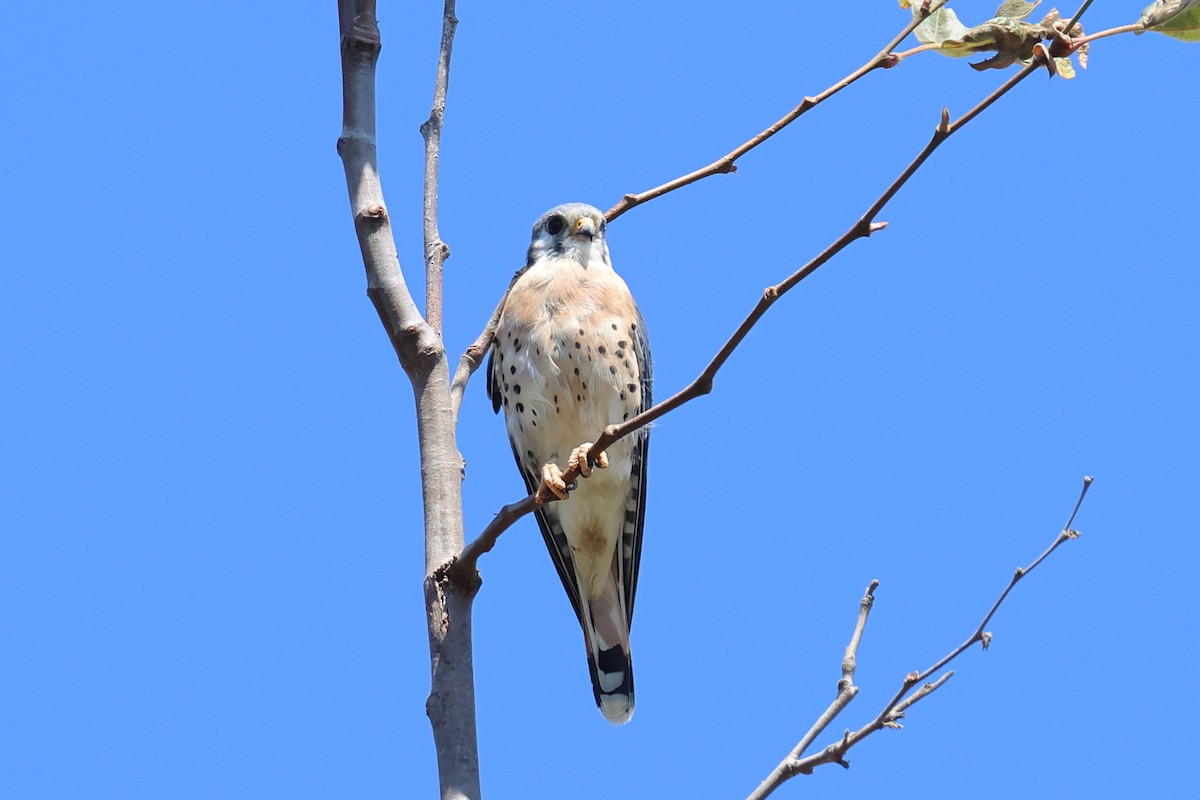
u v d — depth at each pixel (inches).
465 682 307.6
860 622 321.7
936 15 342.0
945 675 304.0
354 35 359.9
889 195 269.6
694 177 386.9
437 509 325.4
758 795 298.4
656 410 315.0
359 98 356.8
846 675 315.9
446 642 311.0
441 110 379.2
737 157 382.0
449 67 384.5
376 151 356.2
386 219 345.7
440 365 339.3
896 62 347.6
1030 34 311.1
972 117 269.1
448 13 390.6
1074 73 300.5
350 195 350.3
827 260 279.0
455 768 296.5
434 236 364.2
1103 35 302.4
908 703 298.7
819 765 298.7
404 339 338.0
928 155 266.2
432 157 372.8
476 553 311.9
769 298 286.2
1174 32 302.4
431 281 357.1
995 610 324.8
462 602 315.6
